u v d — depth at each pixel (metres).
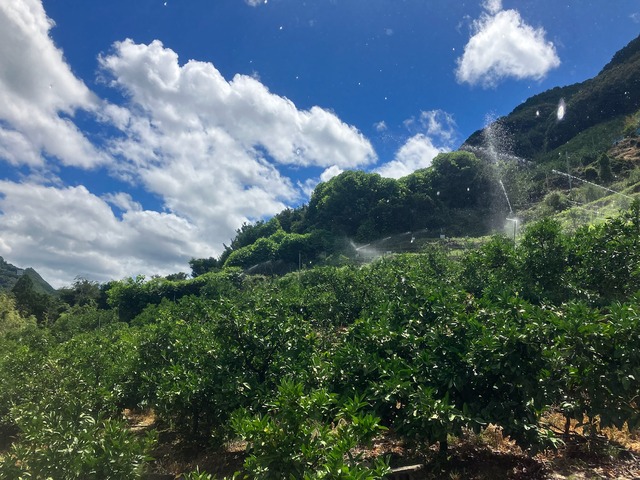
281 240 62.47
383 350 6.38
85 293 68.00
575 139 63.62
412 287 9.42
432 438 4.93
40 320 54.06
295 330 7.82
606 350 4.93
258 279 48.00
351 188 64.19
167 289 48.91
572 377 5.09
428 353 5.73
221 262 80.12
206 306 14.35
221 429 7.44
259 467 4.11
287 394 4.36
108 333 18.55
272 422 4.28
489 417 5.00
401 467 5.55
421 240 53.50
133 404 10.03
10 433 9.94
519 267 9.23
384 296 12.26
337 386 6.10
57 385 9.44
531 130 74.62
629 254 8.09
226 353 7.74
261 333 7.81
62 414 6.86
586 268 8.46
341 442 3.88
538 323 5.13
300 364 7.08
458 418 4.87
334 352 7.69
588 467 5.06
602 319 5.21
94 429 5.48
